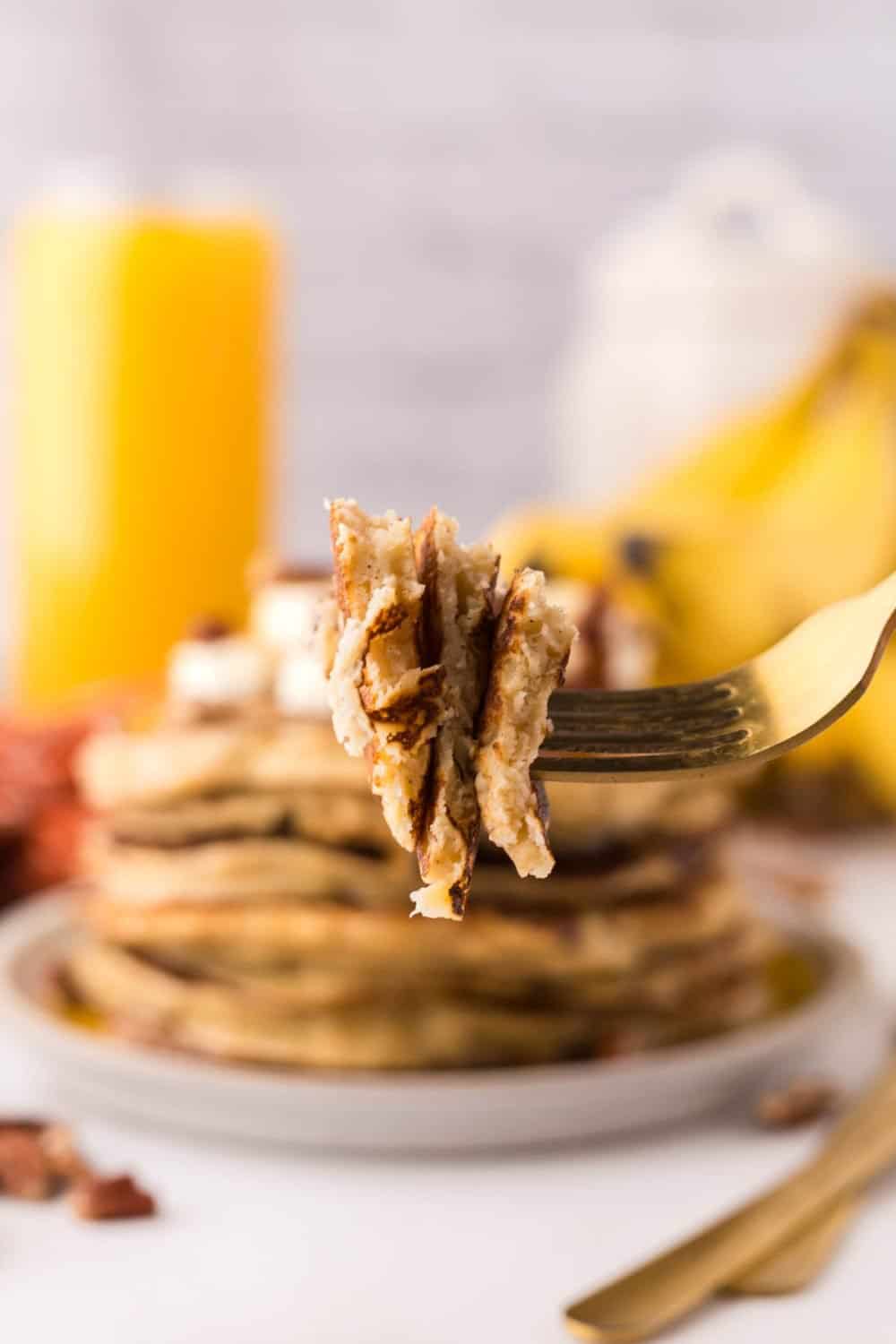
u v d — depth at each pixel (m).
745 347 0.90
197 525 0.92
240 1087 0.51
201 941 0.53
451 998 0.53
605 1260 0.48
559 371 1.26
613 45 1.22
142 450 0.90
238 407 0.92
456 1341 0.46
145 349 0.90
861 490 0.79
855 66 1.22
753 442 0.85
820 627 0.43
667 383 0.91
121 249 0.89
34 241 0.91
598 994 0.53
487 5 1.22
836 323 0.86
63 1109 0.54
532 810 0.41
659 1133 0.53
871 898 0.71
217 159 1.22
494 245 1.25
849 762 0.82
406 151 1.23
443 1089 0.50
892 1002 0.61
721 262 0.90
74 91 1.20
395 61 1.22
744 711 0.43
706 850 0.56
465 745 0.42
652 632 0.76
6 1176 0.50
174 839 0.54
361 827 0.53
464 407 1.27
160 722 0.56
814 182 1.23
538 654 0.42
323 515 1.28
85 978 0.56
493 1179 0.51
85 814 0.69
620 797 0.54
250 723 0.55
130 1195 0.50
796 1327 0.46
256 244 0.92
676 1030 0.54
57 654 0.92
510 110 1.23
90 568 0.91
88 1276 0.48
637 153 1.24
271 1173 0.51
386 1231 0.49
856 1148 0.51
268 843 0.53
